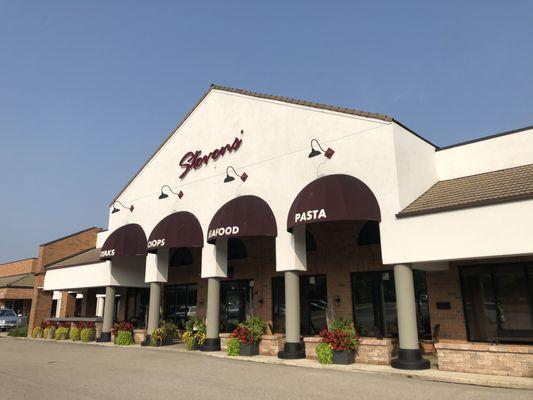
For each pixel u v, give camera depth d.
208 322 18.89
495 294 14.31
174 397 10.01
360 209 14.05
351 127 15.59
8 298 44.97
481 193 13.26
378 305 16.81
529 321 13.57
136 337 22.92
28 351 20.73
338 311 17.59
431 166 16.69
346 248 17.88
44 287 30.28
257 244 21.25
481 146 16.34
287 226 15.59
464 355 12.29
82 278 26.86
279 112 18.03
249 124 19.17
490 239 11.95
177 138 22.91
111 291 24.66
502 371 11.66
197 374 13.10
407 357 12.91
